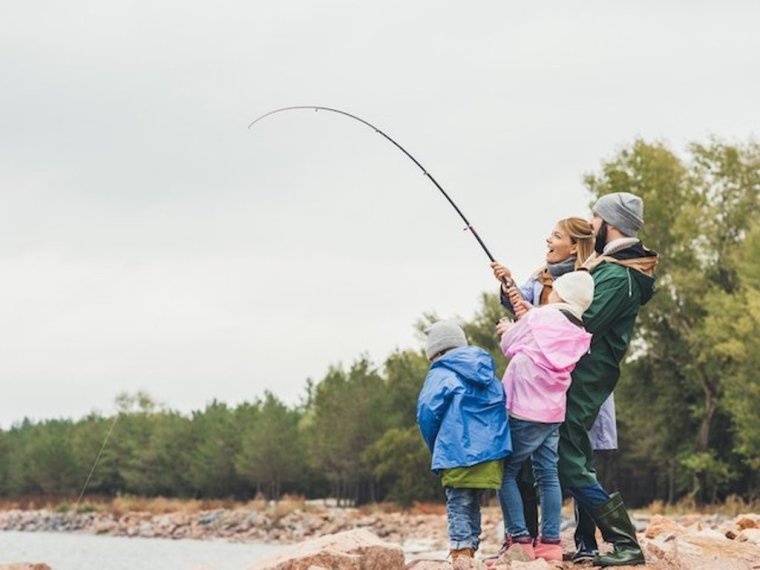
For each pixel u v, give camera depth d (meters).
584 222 6.44
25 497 81.94
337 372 59.59
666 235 42.72
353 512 49.47
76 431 83.06
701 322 40.91
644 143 43.50
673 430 43.19
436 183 7.14
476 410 5.89
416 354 59.00
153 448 77.25
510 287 6.50
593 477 6.03
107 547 38.75
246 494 74.25
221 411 81.38
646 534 8.68
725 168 42.97
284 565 5.46
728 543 7.25
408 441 51.56
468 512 5.96
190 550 36.28
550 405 5.89
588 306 6.02
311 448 59.53
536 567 5.61
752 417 36.53
